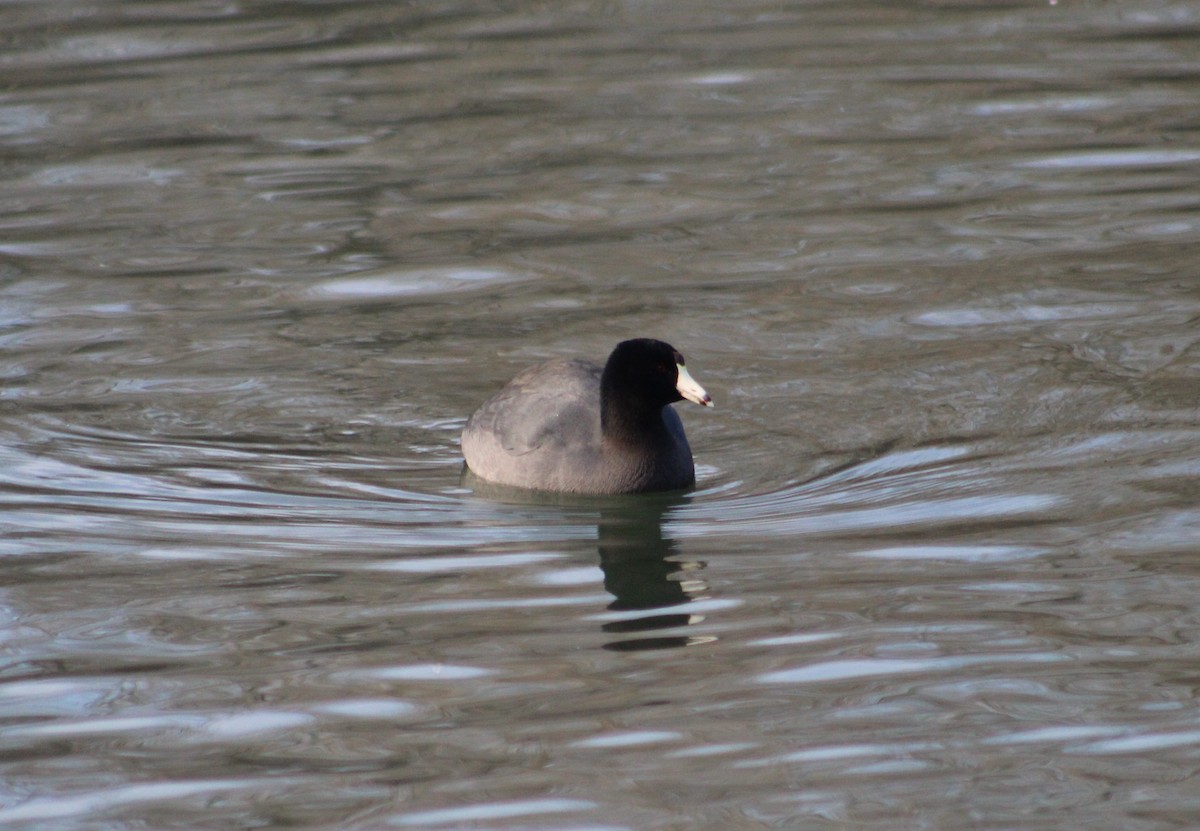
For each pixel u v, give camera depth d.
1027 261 18.23
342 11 29.36
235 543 12.55
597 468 13.57
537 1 29.95
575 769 9.02
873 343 16.41
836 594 11.30
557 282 18.17
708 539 12.55
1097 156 21.56
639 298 17.67
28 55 26.97
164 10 29.44
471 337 16.83
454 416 15.24
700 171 21.58
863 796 8.66
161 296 17.95
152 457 14.34
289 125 23.61
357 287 18.16
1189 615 10.71
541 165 21.94
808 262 18.50
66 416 15.15
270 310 17.55
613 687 10.00
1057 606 10.94
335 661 10.46
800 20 28.64
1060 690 9.76
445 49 27.19
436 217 20.22
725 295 17.67
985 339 16.34
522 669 10.29
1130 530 12.20
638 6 29.66
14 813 8.73
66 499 13.39
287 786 8.92
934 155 21.89
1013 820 8.41
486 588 11.66
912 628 10.70
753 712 9.62
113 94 25.00
